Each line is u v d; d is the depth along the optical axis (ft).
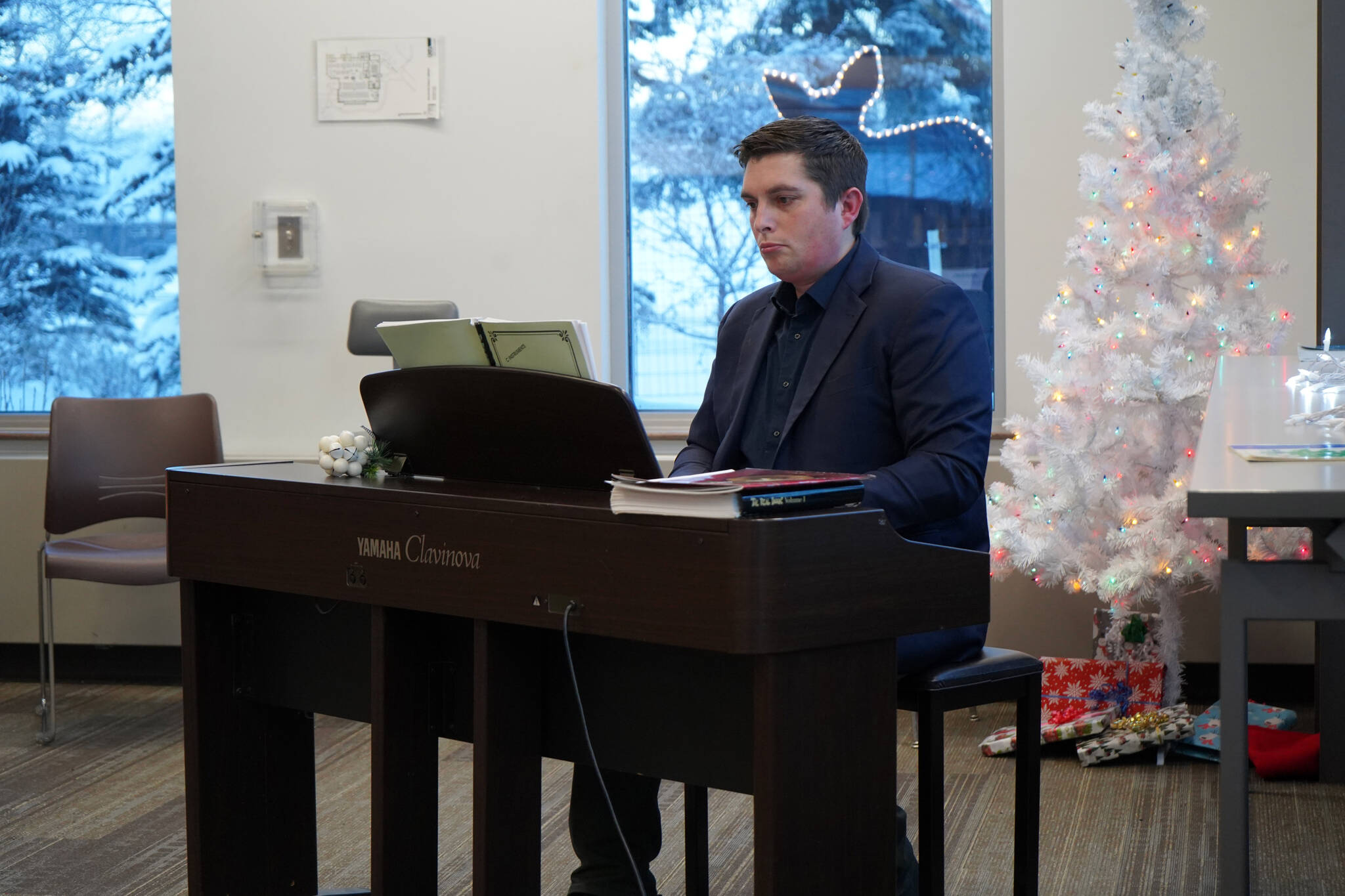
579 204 14.07
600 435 5.59
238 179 14.40
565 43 13.96
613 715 5.90
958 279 14.07
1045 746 11.50
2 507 14.67
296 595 7.00
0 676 14.84
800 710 5.04
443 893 8.43
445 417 6.13
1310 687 13.00
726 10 14.32
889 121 14.12
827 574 4.99
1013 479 13.35
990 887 8.44
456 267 14.28
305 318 14.43
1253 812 9.77
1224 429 5.53
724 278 14.55
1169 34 11.16
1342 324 10.46
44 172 15.21
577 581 5.22
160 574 12.34
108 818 9.98
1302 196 12.85
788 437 7.14
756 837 5.02
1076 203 13.32
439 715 6.26
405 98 14.14
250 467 7.07
